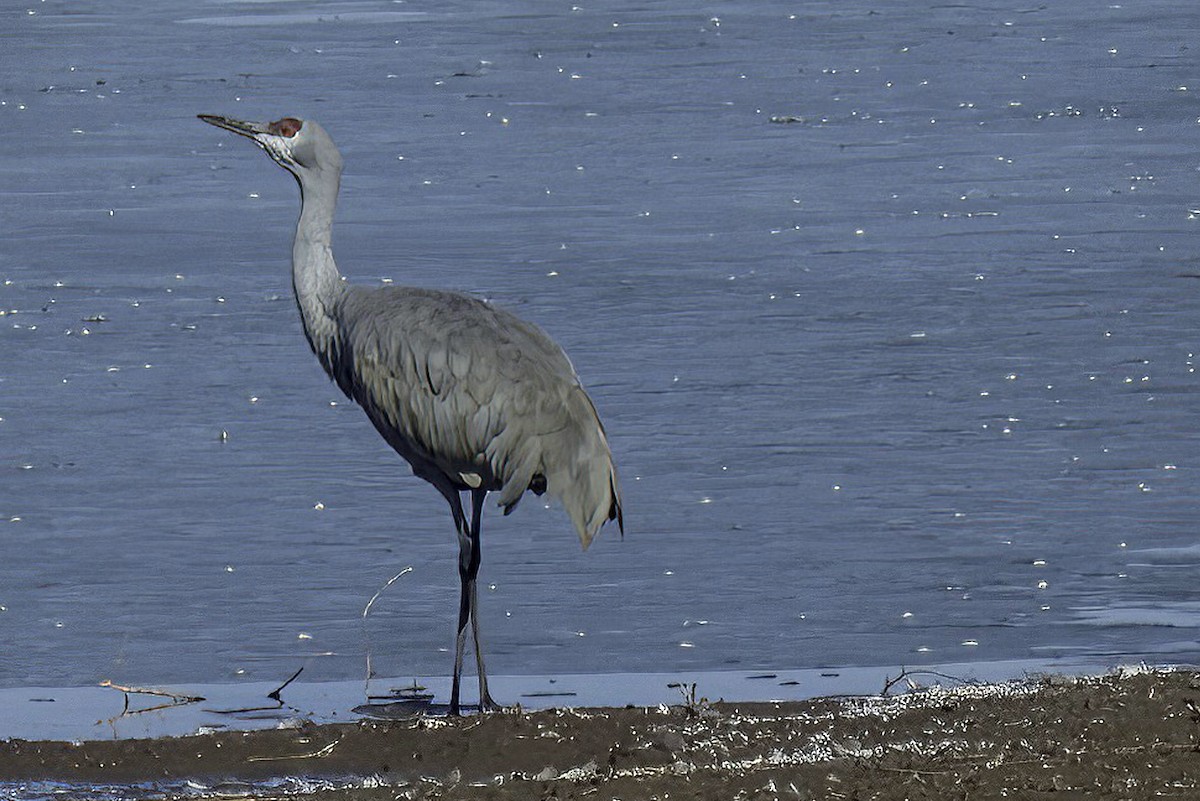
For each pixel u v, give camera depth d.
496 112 35.72
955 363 19.39
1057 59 41.09
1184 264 23.47
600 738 9.75
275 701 11.12
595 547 14.44
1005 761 8.87
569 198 28.14
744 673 11.62
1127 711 9.68
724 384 18.80
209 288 22.83
